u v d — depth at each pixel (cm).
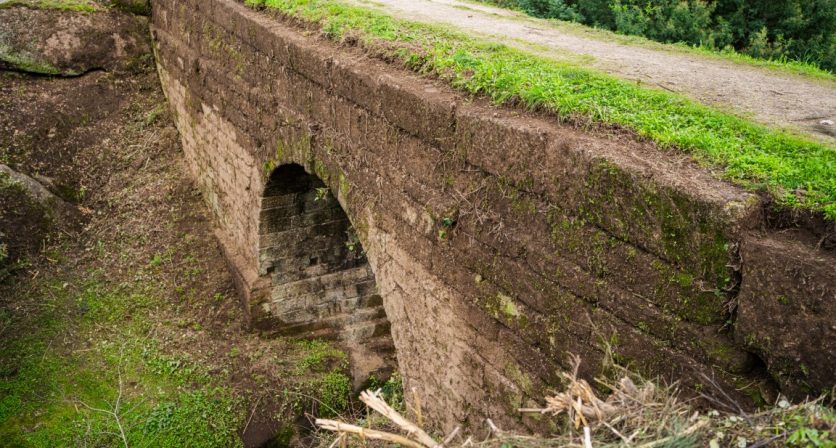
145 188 1305
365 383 1059
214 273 1161
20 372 949
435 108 550
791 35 1115
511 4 1226
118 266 1167
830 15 1088
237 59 970
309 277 1087
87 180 1314
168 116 1423
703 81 651
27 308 1062
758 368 359
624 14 1163
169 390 955
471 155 520
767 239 348
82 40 1427
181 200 1277
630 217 398
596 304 432
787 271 325
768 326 336
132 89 1455
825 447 270
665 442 300
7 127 1313
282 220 1019
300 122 801
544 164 455
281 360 1044
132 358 998
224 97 1044
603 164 409
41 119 1345
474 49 703
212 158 1169
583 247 434
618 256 410
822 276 313
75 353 995
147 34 1492
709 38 1087
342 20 812
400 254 636
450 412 607
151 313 1090
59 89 1398
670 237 377
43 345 1001
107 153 1359
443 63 616
